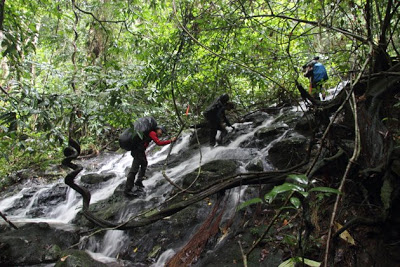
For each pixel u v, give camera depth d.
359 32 3.55
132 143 4.94
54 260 3.80
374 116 2.63
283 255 2.82
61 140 3.05
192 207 4.10
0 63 7.26
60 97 2.90
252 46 4.88
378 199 2.42
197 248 2.94
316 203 2.64
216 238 3.47
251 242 3.18
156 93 4.14
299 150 4.31
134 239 3.96
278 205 3.55
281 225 3.18
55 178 7.43
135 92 3.59
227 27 4.31
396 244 2.13
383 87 2.78
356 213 2.51
